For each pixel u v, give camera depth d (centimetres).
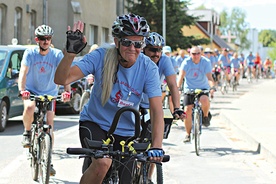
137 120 771
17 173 1388
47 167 1140
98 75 826
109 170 820
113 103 835
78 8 5238
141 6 6341
